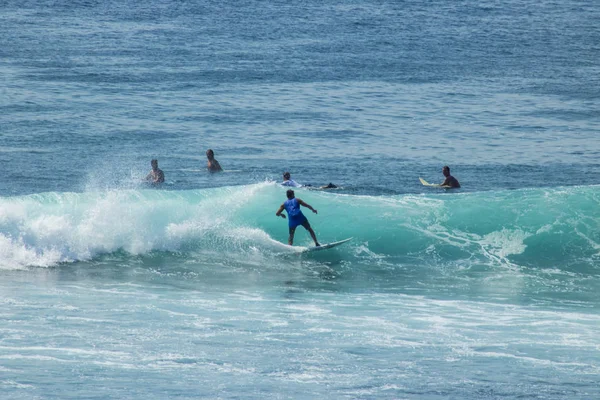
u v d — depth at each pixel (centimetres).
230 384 4056
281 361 4412
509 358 4522
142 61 19875
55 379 4028
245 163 11106
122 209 7400
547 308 5709
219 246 7350
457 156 11900
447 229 7562
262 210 7775
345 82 18238
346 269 6906
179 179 10062
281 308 5575
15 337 4662
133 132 13012
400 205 7844
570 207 7694
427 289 6281
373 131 13650
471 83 18600
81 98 15538
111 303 5569
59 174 10056
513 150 12394
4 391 3853
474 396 3966
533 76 19800
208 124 13825
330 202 7881
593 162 11588
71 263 6850
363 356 4522
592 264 7075
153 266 6844
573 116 15250
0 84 16488
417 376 4219
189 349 4569
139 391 3925
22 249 6850
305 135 13200
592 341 4862
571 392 4028
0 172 10025
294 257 7212
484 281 6562
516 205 7762
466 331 5053
